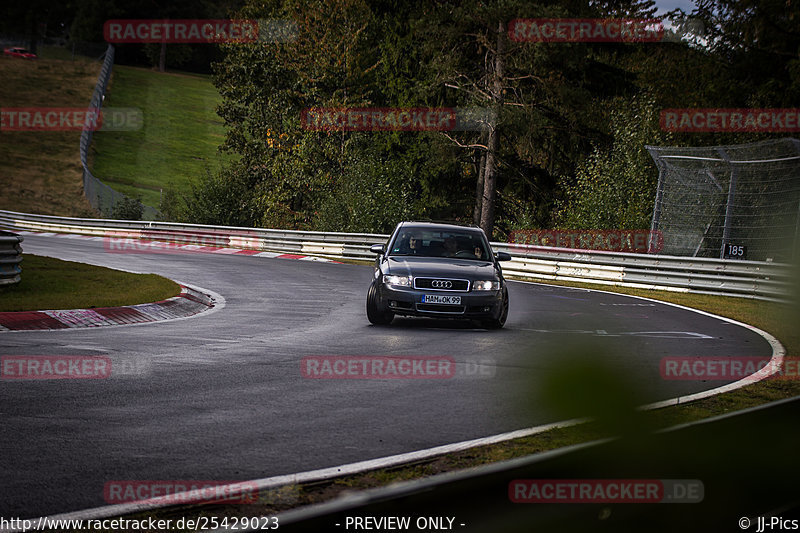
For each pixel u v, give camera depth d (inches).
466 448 434.6
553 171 3425.2
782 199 2031.3
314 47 3850.9
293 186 3651.6
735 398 606.2
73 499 337.7
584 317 1218.0
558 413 227.5
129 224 3533.5
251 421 498.9
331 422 501.4
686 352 868.0
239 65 3892.7
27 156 6190.9
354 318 1137.4
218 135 7716.5
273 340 888.3
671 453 218.8
